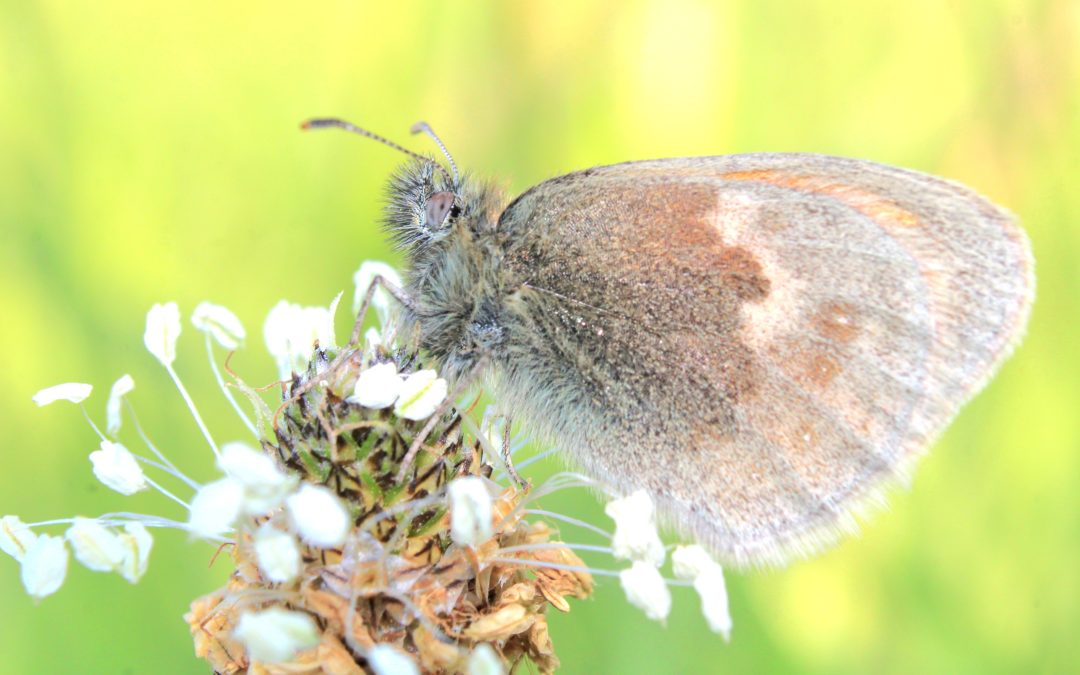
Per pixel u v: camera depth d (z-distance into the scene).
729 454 0.11
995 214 0.10
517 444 0.11
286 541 0.09
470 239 0.11
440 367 0.11
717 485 0.11
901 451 0.11
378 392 0.10
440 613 0.10
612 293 0.11
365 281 0.11
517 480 0.10
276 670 0.09
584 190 0.11
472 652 0.10
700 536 0.11
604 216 0.11
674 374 0.11
